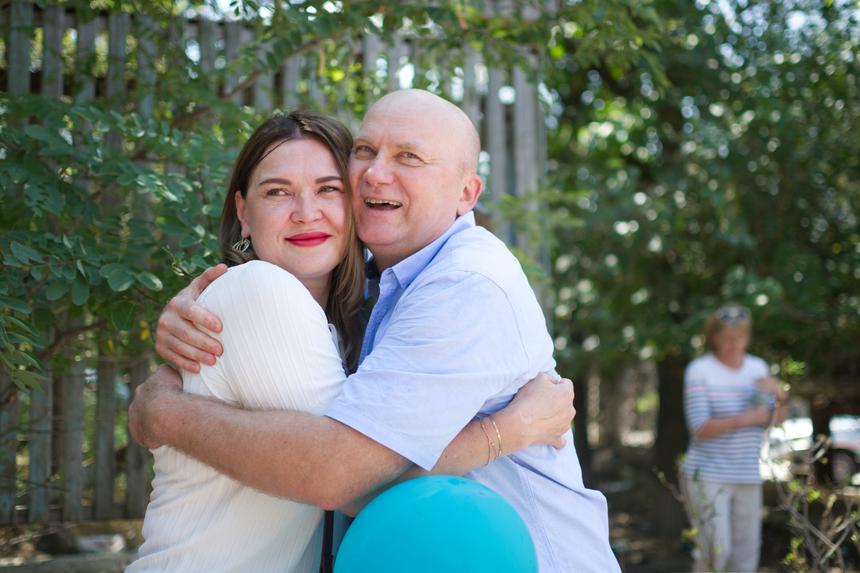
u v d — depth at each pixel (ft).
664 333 26.23
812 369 25.52
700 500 13.11
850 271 25.46
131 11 11.69
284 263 6.75
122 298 9.02
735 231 24.40
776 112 24.67
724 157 25.80
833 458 26.55
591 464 41.27
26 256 8.13
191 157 9.95
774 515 23.61
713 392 15.31
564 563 6.17
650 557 24.29
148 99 12.80
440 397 5.55
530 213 15.56
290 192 6.72
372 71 13.17
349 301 7.02
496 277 5.95
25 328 7.78
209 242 9.34
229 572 5.69
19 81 12.44
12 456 12.25
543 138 16.58
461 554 5.02
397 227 6.65
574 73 29.07
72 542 14.21
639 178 29.07
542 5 12.32
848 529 11.10
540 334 6.22
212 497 5.72
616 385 50.57
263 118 11.55
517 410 5.99
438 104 6.76
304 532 5.90
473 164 6.90
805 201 26.03
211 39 13.84
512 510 5.34
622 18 11.73
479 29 11.90
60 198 9.04
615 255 26.78
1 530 12.74
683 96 26.25
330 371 5.79
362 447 5.39
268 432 5.39
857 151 25.14
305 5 10.09
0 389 11.80
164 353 5.91
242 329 5.68
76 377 12.76
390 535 5.10
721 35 24.88
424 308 5.77
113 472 13.08
